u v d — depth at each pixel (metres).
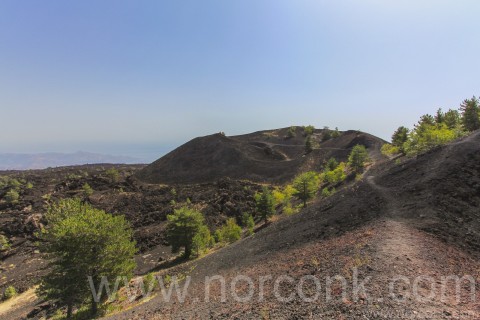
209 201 69.88
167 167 109.88
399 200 20.98
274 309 10.72
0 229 56.44
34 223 57.50
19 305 34.62
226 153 113.25
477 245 14.06
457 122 54.25
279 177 94.56
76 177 91.62
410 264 11.19
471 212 17.58
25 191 76.44
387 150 77.81
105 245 24.08
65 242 22.22
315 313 9.30
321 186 65.50
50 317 28.05
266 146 124.12
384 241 13.99
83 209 26.95
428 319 7.59
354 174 60.31
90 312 23.81
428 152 29.42
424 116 65.56
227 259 26.42
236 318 11.11
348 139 122.62
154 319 14.93
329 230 21.27
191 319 13.01
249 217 50.62
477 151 24.95
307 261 15.73
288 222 30.41
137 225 60.81
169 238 41.56
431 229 15.30
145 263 44.03
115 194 77.50
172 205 68.94
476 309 8.22
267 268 18.14
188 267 29.59
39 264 46.53
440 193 19.81
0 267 45.75
